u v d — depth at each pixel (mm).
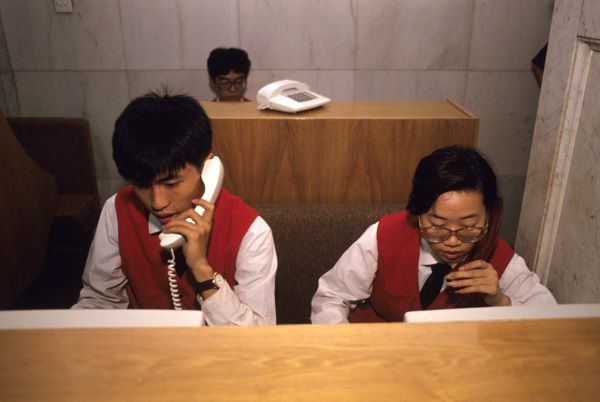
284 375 443
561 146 1644
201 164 988
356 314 1321
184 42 2996
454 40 2963
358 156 1623
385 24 2947
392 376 442
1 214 1981
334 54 3016
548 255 1757
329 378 440
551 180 1698
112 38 2975
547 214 1738
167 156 905
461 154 963
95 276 1167
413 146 1607
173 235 986
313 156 1623
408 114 1645
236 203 1176
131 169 923
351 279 1198
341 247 1480
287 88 1729
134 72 3053
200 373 445
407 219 1154
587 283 1498
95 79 3059
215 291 1021
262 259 1137
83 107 3119
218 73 2680
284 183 1662
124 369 449
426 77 3049
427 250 1146
